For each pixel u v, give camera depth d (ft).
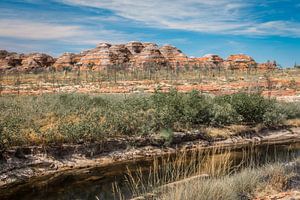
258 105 67.51
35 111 52.31
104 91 160.25
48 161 39.75
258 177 26.35
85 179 35.76
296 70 320.50
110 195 29.68
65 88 181.88
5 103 58.95
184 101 61.77
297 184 26.08
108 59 510.99
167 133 50.34
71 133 44.01
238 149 51.06
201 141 54.08
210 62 545.44
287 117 73.97
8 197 30.68
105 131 47.34
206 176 23.72
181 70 393.50
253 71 375.66
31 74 381.81
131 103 63.36
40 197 30.42
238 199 22.26
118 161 43.52
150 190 25.34
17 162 37.78
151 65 431.43
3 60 571.28
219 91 152.46
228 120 62.90
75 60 584.40
